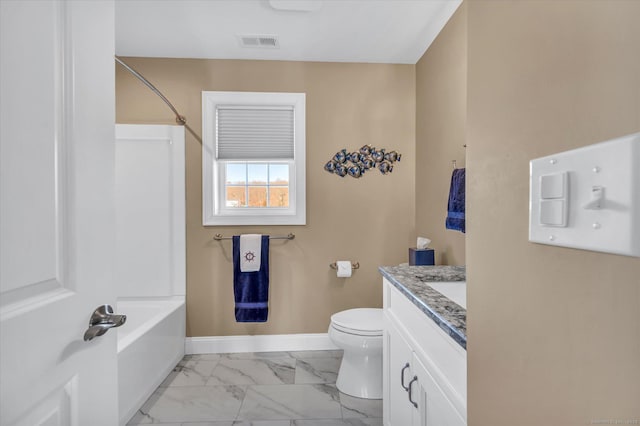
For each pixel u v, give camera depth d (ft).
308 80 8.95
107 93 2.60
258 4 6.55
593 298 1.15
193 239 8.82
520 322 1.62
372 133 9.09
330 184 9.06
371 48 8.30
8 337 1.73
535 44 1.50
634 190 0.94
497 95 1.83
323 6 6.60
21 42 1.82
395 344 4.92
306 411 6.30
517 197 1.64
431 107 7.98
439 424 3.26
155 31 7.50
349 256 9.12
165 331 7.58
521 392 1.61
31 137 1.89
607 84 1.10
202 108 8.75
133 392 6.18
